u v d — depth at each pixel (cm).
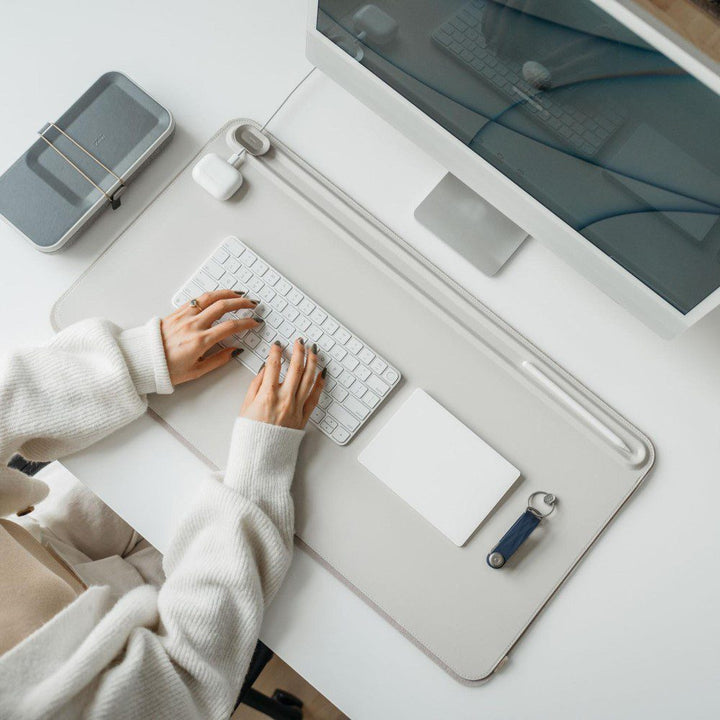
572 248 70
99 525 98
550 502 76
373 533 78
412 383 81
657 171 56
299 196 85
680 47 46
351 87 74
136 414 78
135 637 67
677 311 66
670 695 75
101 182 84
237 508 73
